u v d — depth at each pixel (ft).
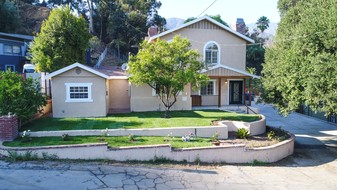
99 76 55.52
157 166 33.78
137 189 26.37
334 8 40.22
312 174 36.81
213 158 37.52
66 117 54.34
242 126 51.24
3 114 39.19
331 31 39.19
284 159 43.88
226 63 78.59
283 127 69.00
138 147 34.91
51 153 32.94
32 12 185.88
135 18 161.89
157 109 65.82
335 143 54.49
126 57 160.45
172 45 53.26
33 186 25.03
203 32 76.23
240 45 79.30
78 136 40.52
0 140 36.32
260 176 34.04
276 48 59.52
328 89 38.63
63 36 75.41
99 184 26.71
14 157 31.91
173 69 53.31
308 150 49.65
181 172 32.45
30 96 43.52
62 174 28.53
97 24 178.91
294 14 61.62
